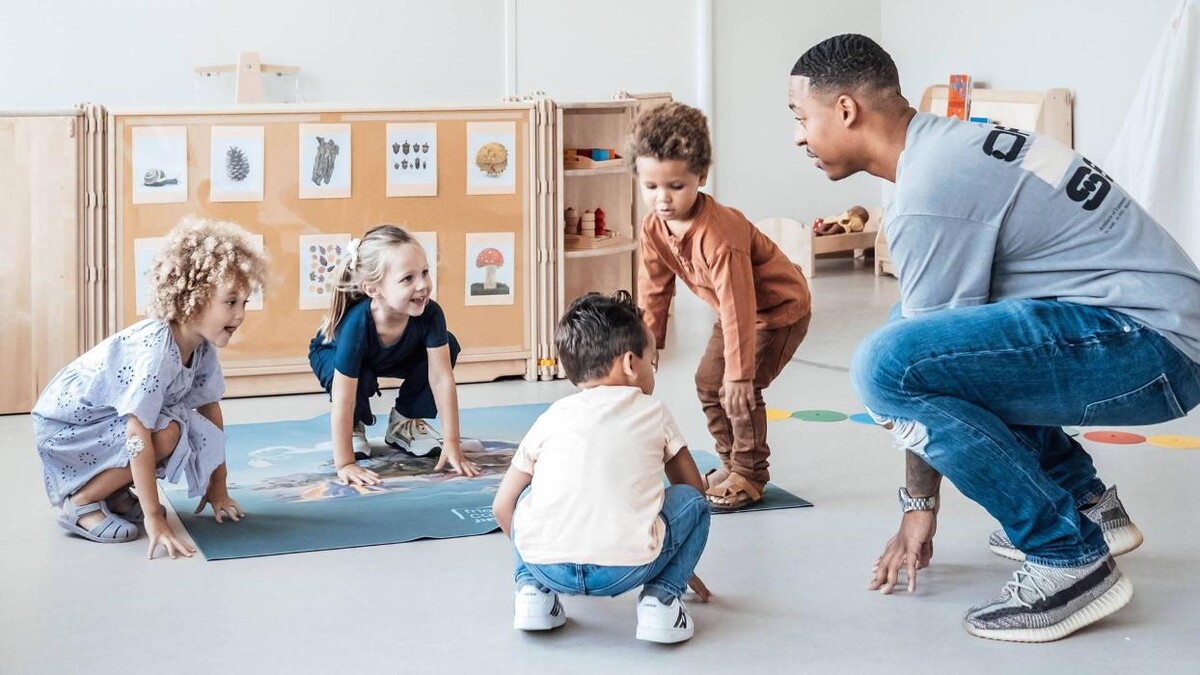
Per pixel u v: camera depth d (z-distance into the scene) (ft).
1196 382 6.38
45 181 11.85
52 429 8.09
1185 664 6.15
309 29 19.51
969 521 8.41
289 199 12.38
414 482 9.43
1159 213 15.76
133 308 12.18
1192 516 8.46
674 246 8.33
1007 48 20.68
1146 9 17.93
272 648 6.40
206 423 8.28
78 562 7.73
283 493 9.15
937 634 6.55
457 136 12.75
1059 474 7.47
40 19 18.28
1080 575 6.46
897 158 6.68
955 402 6.41
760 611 6.87
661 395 12.53
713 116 22.29
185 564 7.67
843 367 13.99
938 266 6.36
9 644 6.46
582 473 6.30
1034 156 6.30
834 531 8.25
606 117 14.15
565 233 13.92
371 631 6.62
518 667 6.16
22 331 11.94
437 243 12.82
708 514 6.51
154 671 6.12
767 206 23.13
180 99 19.02
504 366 13.26
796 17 22.88
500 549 7.91
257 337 12.49
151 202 12.10
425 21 20.08
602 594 6.37
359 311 9.53
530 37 20.76
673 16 21.65
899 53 23.52
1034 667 6.13
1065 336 6.23
